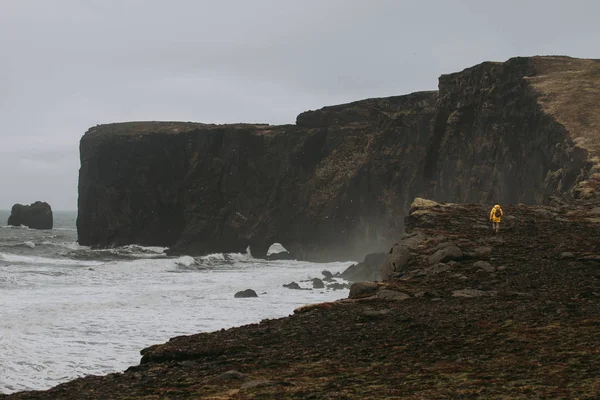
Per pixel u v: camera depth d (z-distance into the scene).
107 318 29.98
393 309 15.02
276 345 12.51
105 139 102.38
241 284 46.62
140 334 26.28
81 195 106.56
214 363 11.36
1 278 47.69
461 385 8.59
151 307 33.59
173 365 11.59
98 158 102.38
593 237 22.80
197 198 94.38
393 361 10.48
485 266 19.02
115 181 100.88
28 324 28.27
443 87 71.62
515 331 11.77
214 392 9.02
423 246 22.30
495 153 59.81
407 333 12.46
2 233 149.88
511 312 13.56
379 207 77.69
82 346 24.03
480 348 10.79
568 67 61.72
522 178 54.09
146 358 12.34
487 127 61.59
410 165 74.81
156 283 47.44
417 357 10.62
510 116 58.19
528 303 14.48
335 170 85.00
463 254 20.44
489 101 61.88
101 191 102.44
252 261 80.38
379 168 78.56
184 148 98.12
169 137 98.38
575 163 44.03
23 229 169.62
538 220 27.02
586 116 49.34
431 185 69.81
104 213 102.19
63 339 25.25
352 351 11.43
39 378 19.75
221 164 94.00
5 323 28.42
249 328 14.66
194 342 13.20
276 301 36.38
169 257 88.31
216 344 12.79
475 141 63.12
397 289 17.28
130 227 99.88
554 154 48.41
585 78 57.22
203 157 95.38
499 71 62.69
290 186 87.88
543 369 9.10
